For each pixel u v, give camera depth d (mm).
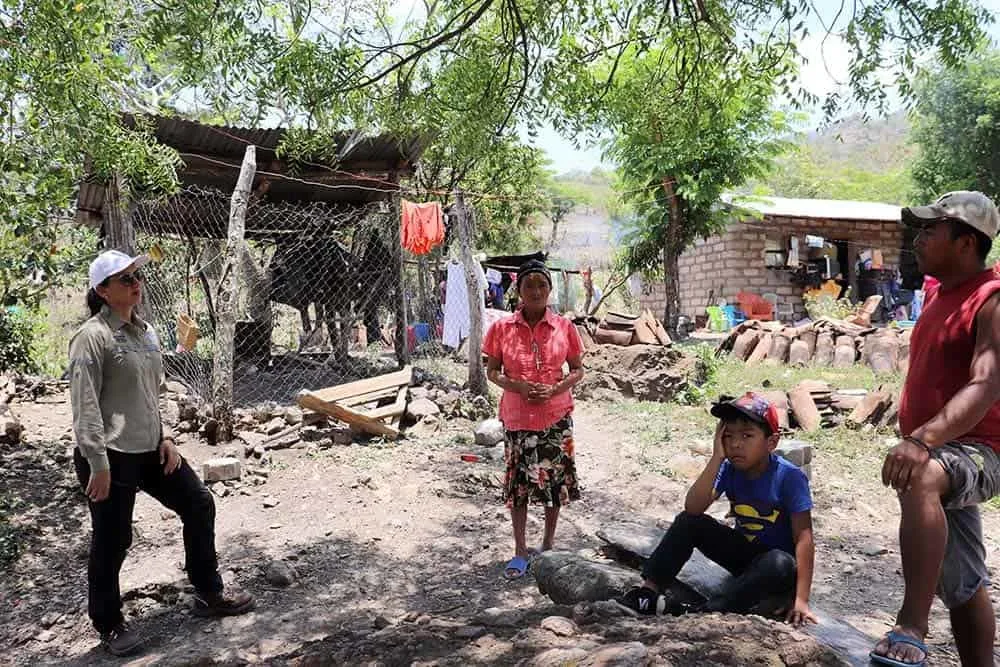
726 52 5707
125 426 3727
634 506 6020
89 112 5539
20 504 5707
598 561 4242
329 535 5352
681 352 10602
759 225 22172
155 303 10484
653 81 6625
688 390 9742
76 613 4262
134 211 9016
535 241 23969
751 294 21891
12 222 6273
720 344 14539
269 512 5758
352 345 14289
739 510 3193
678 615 3111
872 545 5215
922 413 2510
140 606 4297
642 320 11156
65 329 11609
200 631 3992
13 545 5039
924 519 2188
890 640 2209
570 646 2396
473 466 6793
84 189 9406
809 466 6621
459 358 12789
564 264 25766
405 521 5621
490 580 4617
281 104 5816
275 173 9977
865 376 11391
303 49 5309
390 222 10844
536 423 4551
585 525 5578
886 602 4293
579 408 9453
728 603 2996
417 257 14641
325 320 11852
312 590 4527
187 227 11586
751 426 3049
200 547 4078
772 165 16969
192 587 4465
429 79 6215
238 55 5191
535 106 6406
